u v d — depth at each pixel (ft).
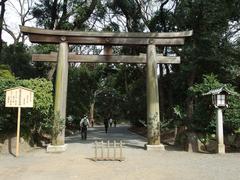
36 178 27.91
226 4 61.87
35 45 91.35
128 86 125.29
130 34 52.47
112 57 52.95
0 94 45.42
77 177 28.48
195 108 53.93
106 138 77.97
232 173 30.58
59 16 79.10
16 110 47.85
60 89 50.39
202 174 30.07
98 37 52.44
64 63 51.29
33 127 54.24
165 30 76.79
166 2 75.00
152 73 52.44
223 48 65.92
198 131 51.52
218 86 50.88
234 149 50.47
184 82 76.02
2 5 76.23
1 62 80.28
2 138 46.98
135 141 69.05
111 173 30.45
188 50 63.93
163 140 72.18
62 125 49.21
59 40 51.78
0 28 76.89
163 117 78.95
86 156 42.27
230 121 48.85
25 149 47.52
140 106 107.45
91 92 144.15
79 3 76.13
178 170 32.19
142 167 33.94
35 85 49.24
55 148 47.34
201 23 64.75
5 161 37.45
